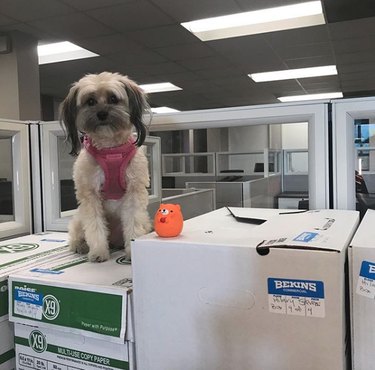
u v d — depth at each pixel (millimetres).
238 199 3584
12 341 841
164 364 662
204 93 7348
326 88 7160
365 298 553
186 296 635
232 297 602
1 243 1179
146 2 3383
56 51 4812
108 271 855
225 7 3533
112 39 4305
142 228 1072
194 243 625
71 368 764
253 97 7844
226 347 614
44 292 778
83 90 1176
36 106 4336
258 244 592
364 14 3688
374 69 5867
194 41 4438
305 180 4844
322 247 550
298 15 3840
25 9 3461
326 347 551
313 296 552
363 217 851
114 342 705
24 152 1354
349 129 1010
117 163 1049
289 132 9609
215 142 8922
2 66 4168
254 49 4781
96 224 1056
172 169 6574
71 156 1326
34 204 1382
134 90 1239
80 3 3355
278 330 577
